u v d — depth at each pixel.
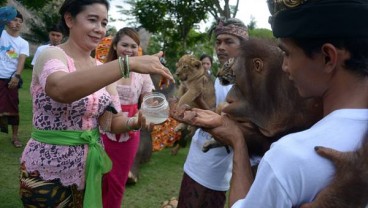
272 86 1.50
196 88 3.07
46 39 17.84
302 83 1.01
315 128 0.97
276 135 1.49
